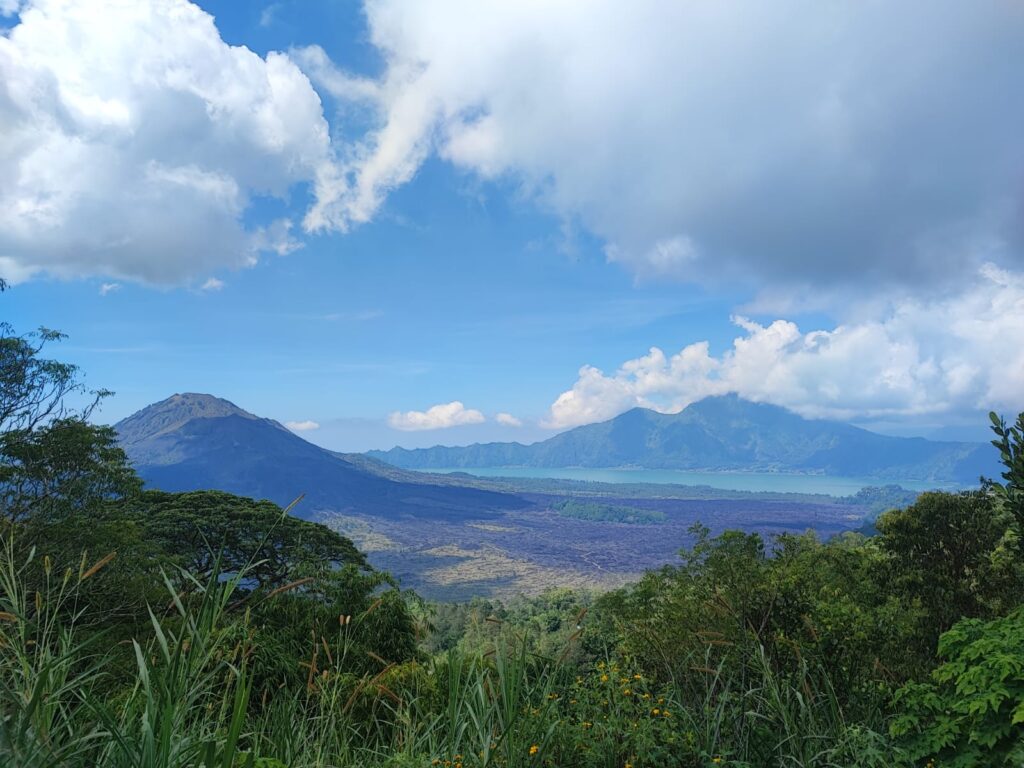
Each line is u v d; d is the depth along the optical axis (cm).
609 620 527
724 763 311
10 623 191
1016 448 534
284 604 912
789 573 555
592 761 301
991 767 303
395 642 1048
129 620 742
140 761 167
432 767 274
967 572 825
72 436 1480
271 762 239
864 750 314
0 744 156
